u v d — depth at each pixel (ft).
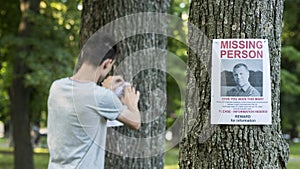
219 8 13.16
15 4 58.90
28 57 52.95
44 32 54.70
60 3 55.47
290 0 91.25
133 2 23.52
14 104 60.80
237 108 12.83
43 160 93.04
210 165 13.00
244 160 12.73
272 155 12.80
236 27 12.98
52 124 14.53
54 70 52.39
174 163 84.79
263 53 12.84
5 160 92.58
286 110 103.76
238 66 12.89
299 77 94.89
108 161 22.54
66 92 14.46
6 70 62.23
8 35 53.62
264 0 13.00
